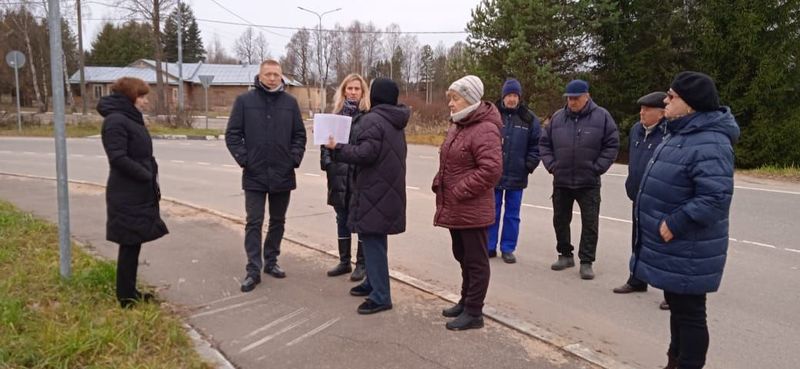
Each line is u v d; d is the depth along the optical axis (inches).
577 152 228.5
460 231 166.9
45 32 1919.3
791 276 234.2
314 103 2608.3
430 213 353.7
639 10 802.8
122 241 170.7
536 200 402.3
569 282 226.5
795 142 673.0
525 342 159.2
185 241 263.6
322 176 515.8
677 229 126.1
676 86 129.1
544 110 853.8
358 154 167.3
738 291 216.1
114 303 175.3
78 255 221.1
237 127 203.9
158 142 893.2
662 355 162.4
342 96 213.5
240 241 265.4
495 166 157.5
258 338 160.7
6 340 141.7
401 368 143.4
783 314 193.6
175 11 1371.8
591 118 229.5
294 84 2615.7
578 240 292.8
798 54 682.2
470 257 166.2
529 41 862.5
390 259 252.7
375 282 178.5
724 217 127.0
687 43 783.1
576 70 873.5
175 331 155.5
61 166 185.5
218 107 2512.3
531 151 249.8
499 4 869.8
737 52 699.4
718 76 722.8
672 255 129.2
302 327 168.4
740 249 274.7
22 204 345.7
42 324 153.6
